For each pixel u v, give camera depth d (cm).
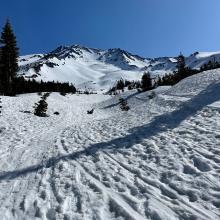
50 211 592
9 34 4512
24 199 666
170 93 2942
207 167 696
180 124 1245
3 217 587
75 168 877
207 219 482
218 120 1145
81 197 643
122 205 576
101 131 1530
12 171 917
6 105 2745
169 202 563
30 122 2122
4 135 1585
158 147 953
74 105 4906
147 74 5994
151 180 683
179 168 726
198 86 2578
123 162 870
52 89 10081
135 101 4653
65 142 1360
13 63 4569
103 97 8550
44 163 988
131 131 1343
